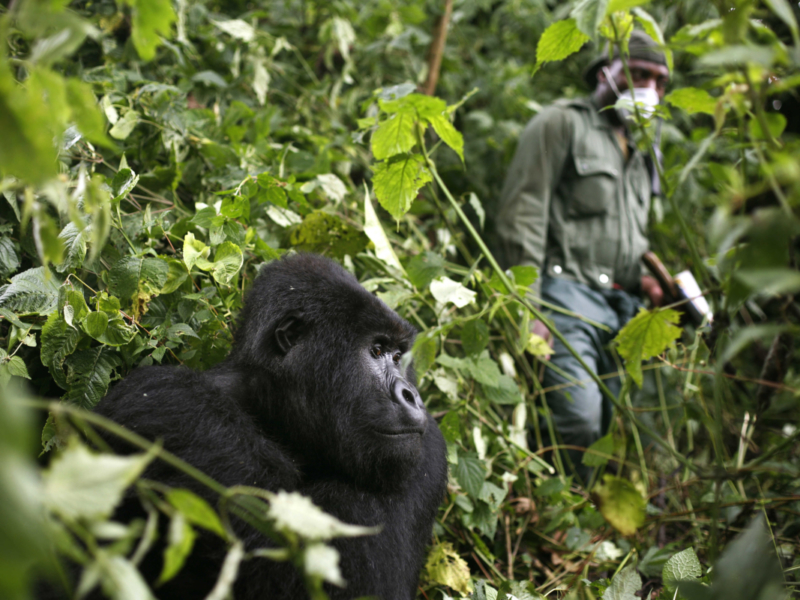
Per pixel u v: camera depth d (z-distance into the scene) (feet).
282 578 5.91
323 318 7.36
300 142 13.65
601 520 10.46
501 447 11.35
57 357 7.55
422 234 14.60
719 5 5.17
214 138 11.82
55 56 3.72
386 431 7.16
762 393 9.23
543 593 9.66
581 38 8.07
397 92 9.42
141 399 6.44
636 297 14.98
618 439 11.62
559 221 14.05
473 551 10.28
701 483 12.14
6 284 8.03
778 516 9.91
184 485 6.00
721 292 7.41
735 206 5.25
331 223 10.52
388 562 6.70
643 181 14.78
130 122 10.13
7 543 2.60
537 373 13.29
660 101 14.21
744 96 5.86
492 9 21.65
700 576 7.23
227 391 7.27
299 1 16.38
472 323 10.07
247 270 9.95
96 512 3.19
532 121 14.37
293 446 7.42
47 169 3.59
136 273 7.97
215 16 14.90
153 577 5.87
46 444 7.29
